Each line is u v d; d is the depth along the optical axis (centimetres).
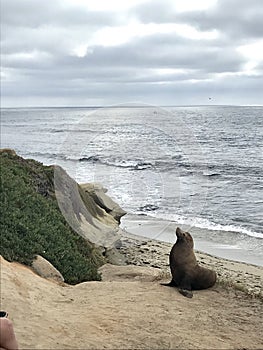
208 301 872
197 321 766
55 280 953
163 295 874
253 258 1975
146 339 672
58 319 701
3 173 1448
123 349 634
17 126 13025
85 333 666
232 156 5484
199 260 1917
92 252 1322
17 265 897
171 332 707
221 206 3005
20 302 721
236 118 11238
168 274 1071
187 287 910
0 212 1108
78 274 1074
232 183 3853
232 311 834
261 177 4128
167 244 1997
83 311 762
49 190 1652
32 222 1161
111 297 849
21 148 7006
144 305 810
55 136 9294
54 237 1154
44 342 614
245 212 2847
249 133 8112
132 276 1160
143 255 1805
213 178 4028
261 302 893
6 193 1264
